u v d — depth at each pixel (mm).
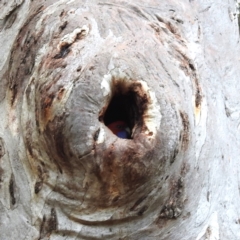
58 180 789
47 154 789
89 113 745
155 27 881
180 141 776
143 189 769
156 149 745
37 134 797
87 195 775
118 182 752
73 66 775
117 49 791
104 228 791
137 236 796
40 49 834
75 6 866
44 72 797
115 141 737
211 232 837
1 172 843
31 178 818
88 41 800
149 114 757
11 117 855
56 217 799
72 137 744
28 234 809
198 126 854
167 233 809
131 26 844
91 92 749
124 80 764
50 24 849
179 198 806
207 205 849
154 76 784
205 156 856
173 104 776
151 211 794
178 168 795
